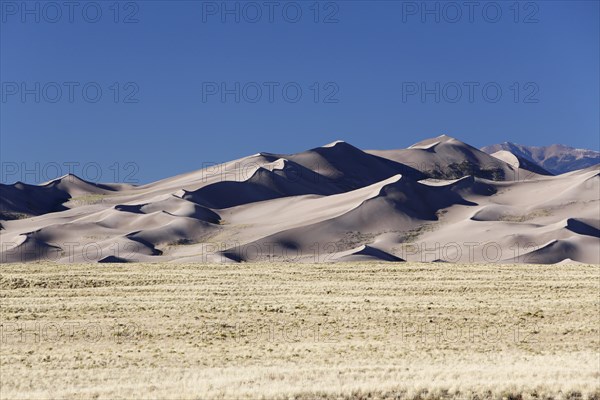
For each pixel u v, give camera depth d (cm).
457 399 5622
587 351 8925
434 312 11219
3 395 5822
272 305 11588
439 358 8044
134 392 5728
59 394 5781
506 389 5738
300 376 6475
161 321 10494
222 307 11419
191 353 8412
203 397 5447
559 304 11956
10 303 11744
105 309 11262
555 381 6006
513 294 12875
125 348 8856
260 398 5400
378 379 6269
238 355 8238
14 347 8944
